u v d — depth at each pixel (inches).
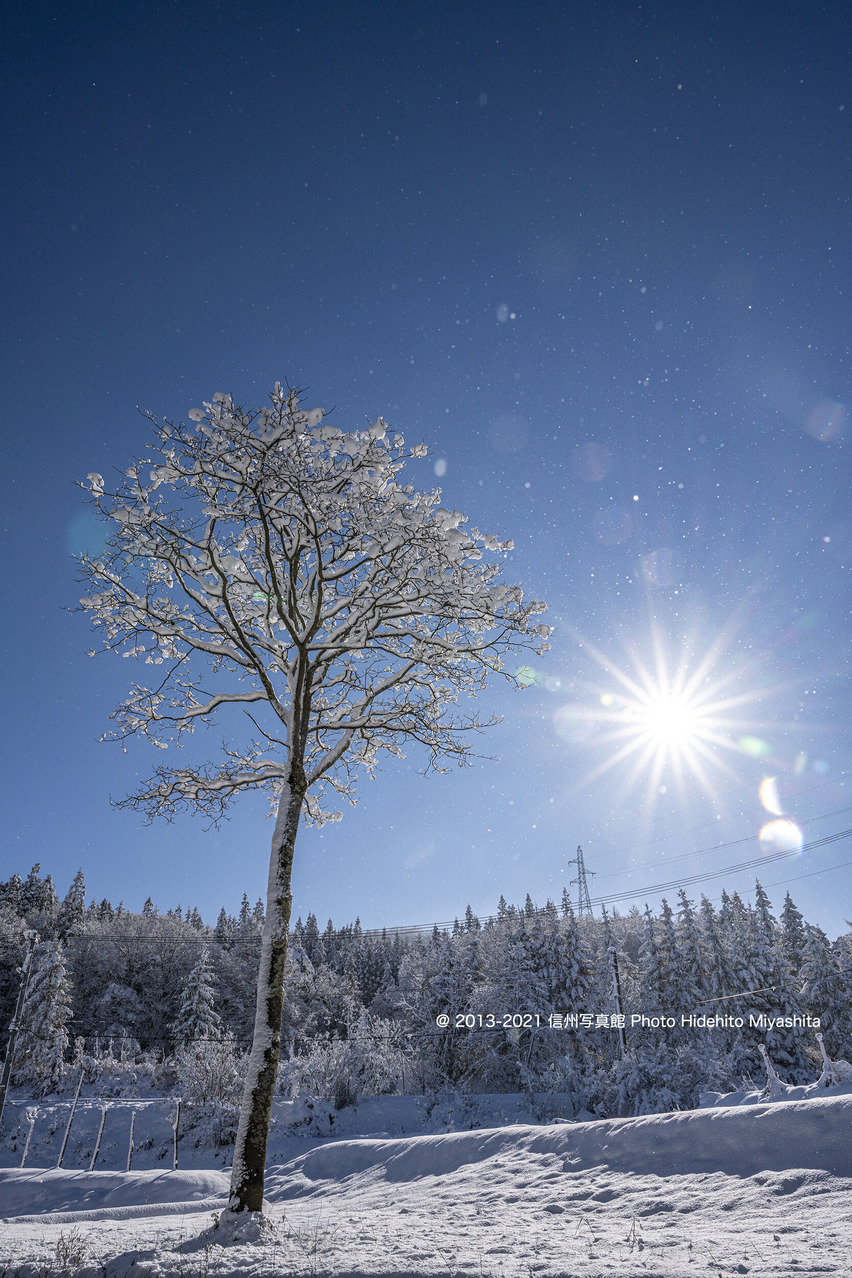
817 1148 374.6
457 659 502.6
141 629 471.8
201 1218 467.2
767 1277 204.4
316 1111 1198.3
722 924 2090.3
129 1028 2394.2
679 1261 234.1
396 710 487.5
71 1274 247.1
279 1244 280.8
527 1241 286.2
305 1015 2448.3
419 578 441.7
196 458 402.6
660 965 1833.2
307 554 455.8
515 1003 1632.6
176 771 462.6
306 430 406.9
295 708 422.3
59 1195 751.7
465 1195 478.3
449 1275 215.3
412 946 3513.8
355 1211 489.1
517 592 461.1
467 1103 1176.2
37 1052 1685.5
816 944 1774.1
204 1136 1198.9
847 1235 259.8
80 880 2938.0
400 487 454.9
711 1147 421.1
